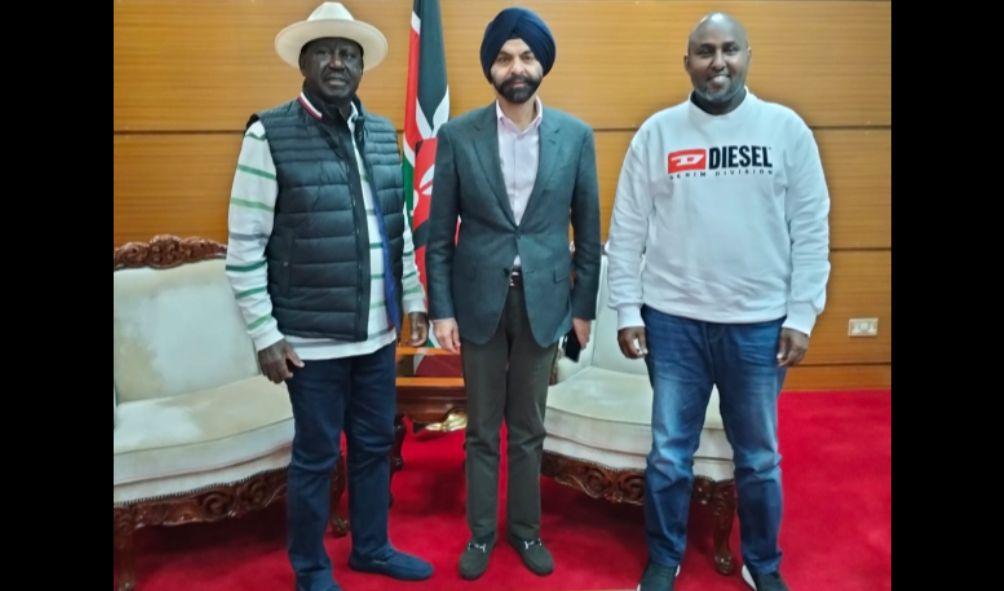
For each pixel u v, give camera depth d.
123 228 3.14
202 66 3.07
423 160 2.82
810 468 2.62
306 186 1.64
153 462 1.87
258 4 3.05
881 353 3.46
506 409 1.93
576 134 1.80
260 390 2.23
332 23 1.59
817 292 1.67
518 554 2.06
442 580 1.97
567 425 2.10
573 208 1.86
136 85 3.05
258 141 1.64
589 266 1.87
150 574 2.02
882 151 3.34
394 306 1.79
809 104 3.29
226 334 2.38
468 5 3.08
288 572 2.04
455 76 3.13
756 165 1.65
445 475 2.63
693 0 3.15
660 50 3.18
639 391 2.24
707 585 1.95
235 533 2.26
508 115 1.75
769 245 1.69
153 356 2.25
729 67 1.60
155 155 3.11
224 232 3.20
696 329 1.76
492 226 1.77
